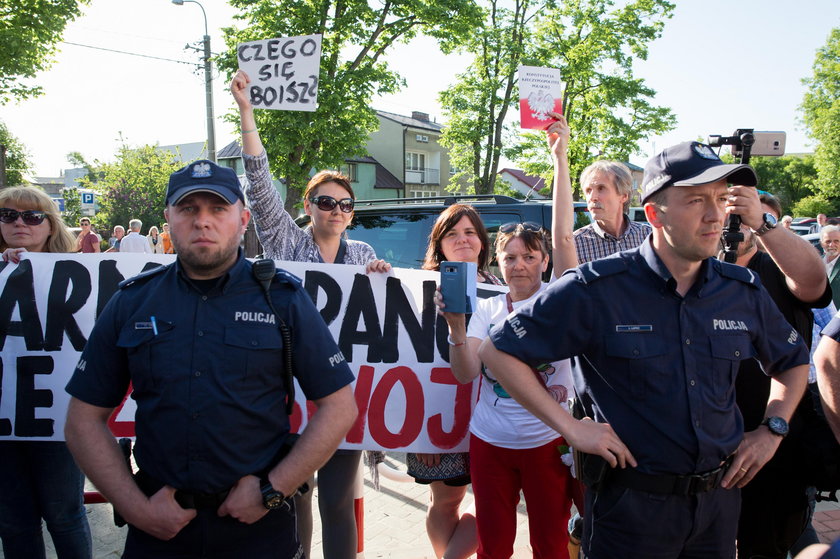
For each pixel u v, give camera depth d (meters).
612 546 1.81
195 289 1.71
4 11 13.52
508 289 2.88
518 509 3.79
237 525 1.68
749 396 2.25
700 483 1.73
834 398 1.87
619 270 1.78
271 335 1.69
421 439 2.84
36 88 14.30
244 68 3.04
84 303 2.84
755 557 2.46
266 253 3.04
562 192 2.79
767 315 1.87
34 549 2.55
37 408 2.76
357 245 3.31
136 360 1.66
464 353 2.38
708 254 1.66
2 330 2.79
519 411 2.39
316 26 18.28
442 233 3.00
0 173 8.32
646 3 21.83
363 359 2.88
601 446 1.72
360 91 18.50
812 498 2.44
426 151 46.12
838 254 5.48
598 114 22.89
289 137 17.64
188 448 1.63
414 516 3.67
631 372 1.74
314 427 1.72
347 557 2.65
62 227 2.97
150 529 1.64
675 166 1.65
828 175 35.91
